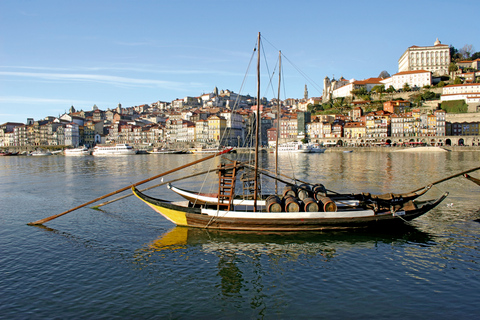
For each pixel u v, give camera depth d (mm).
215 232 28969
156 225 31188
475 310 16641
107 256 24000
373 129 193250
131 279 20391
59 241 27141
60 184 61438
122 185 59344
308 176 69312
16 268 22031
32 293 18734
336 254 24047
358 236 27672
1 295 18516
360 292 18547
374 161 108500
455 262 22359
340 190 50438
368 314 16453
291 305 17391
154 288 19281
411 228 29547
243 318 16281
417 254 23844
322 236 27703
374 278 20219
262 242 26562
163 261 23078
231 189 29969
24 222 33031
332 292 18609
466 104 189875
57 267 22125
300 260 23078
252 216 28484
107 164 118062
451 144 175125
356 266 21984
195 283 19906
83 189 54688
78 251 24969
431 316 16203
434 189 50094
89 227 30812
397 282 19641
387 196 31000
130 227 30672
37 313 16750
